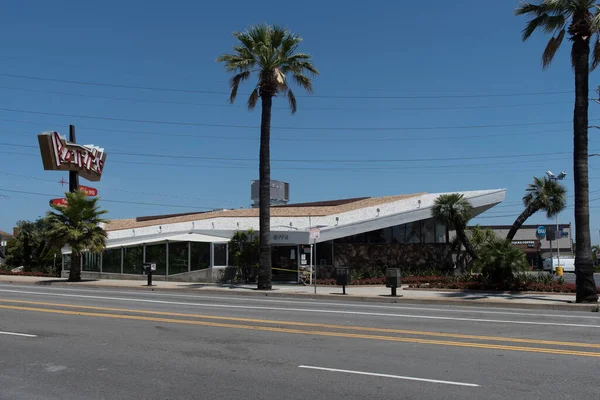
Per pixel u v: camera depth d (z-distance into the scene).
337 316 14.97
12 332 11.88
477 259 24.48
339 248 31.38
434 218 32.53
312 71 25.88
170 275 32.09
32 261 44.06
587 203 18.66
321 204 41.22
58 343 10.50
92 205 32.69
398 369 8.14
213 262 30.62
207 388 7.18
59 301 19.19
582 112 18.72
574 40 18.83
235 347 10.02
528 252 70.06
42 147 33.62
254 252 29.45
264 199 25.33
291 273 29.98
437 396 6.70
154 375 7.91
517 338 10.95
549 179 31.58
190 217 39.91
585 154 18.70
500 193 31.30
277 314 15.42
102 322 13.49
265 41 24.97
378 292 23.88
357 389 7.05
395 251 32.16
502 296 21.00
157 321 13.68
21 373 8.10
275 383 7.39
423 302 20.17
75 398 6.80
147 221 43.53
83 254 37.03
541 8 19.23
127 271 34.66
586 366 8.30
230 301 20.06
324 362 8.66
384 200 36.09
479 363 8.54
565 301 18.89
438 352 9.45
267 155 25.38
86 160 36.66
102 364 8.65
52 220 31.89
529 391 6.90
